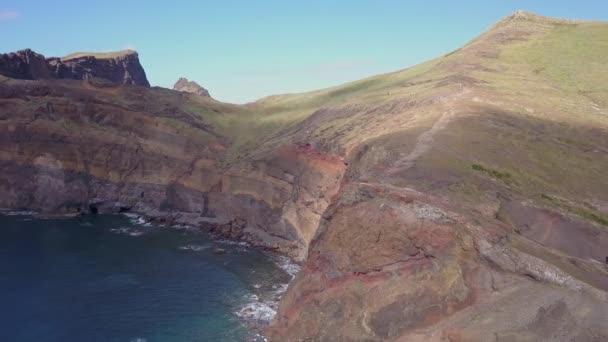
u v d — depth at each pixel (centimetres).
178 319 5200
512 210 4044
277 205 7806
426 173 4434
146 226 8769
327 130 7994
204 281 6275
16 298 5631
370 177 4650
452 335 3262
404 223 3869
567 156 5325
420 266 3703
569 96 7650
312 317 4175
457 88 7644
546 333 2942
